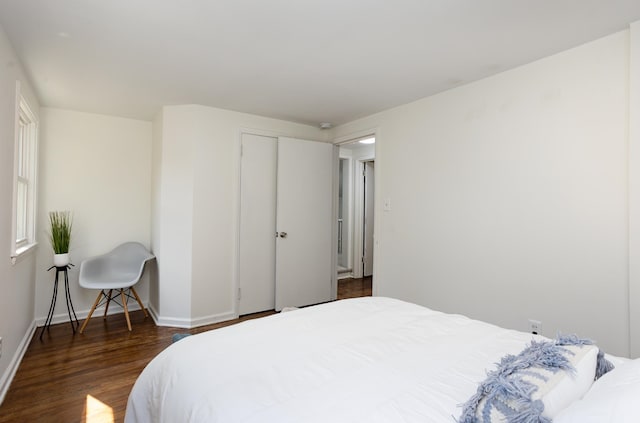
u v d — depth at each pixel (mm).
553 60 2221
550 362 917
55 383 2266
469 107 2709
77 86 2834
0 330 2020
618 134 1937
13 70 2150
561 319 2176
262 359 1217
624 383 803
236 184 3623
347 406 925
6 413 1933
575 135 2111
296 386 1034
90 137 3645
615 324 1949
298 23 1863
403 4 1681
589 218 2053
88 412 1953
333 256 4367
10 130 2121
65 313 3514
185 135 3371
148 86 2850
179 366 1212
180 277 3396
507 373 881
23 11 1743
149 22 1854
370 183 5828
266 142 3850
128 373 2416
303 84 2785
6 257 2113
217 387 1035
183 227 3387
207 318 3484
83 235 3619
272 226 3924
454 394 990
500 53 2205
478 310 2637
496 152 2525
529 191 2336
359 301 2018
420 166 3102
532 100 2322
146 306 3963
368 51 2197
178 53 2236
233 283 3648
